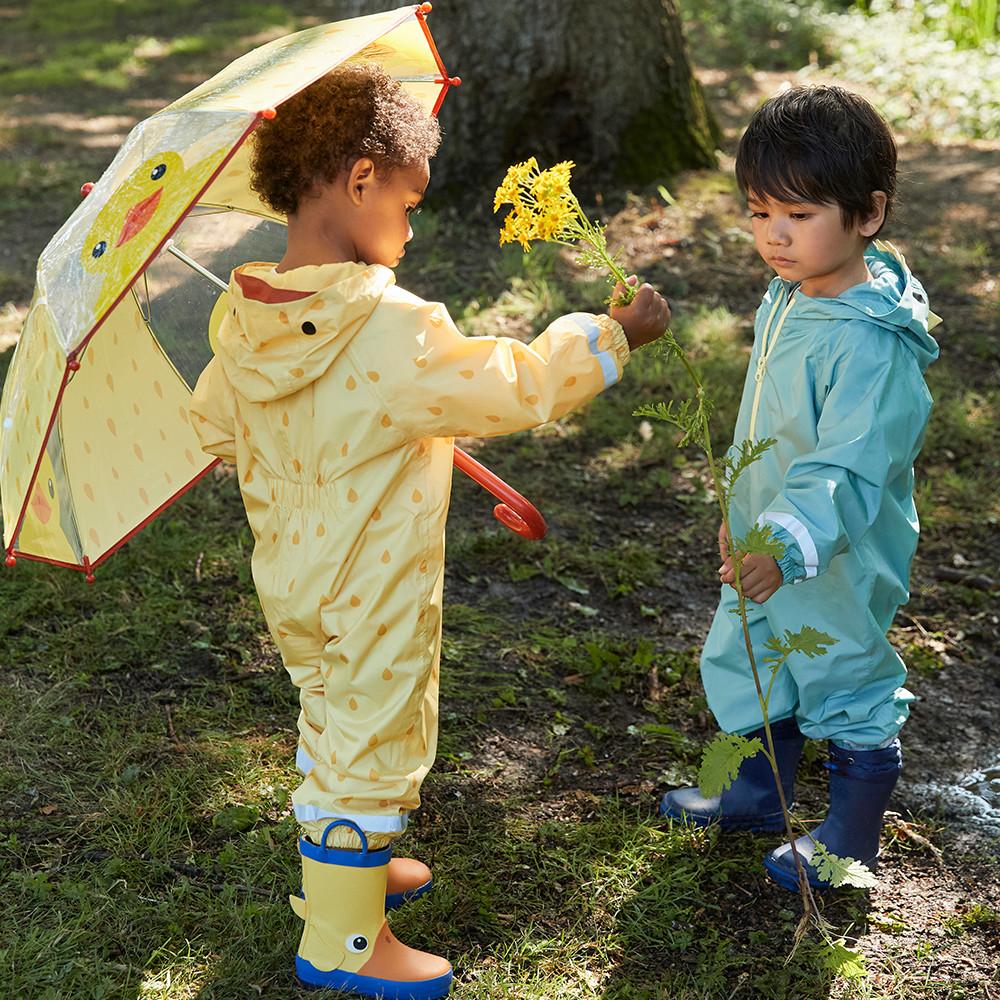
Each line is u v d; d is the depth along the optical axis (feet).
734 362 17.35
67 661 10.94
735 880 8.86
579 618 12.32
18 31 41.86
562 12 22.17
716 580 13.17
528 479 14.83
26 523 7.43
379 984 7.56
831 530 7.40
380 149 7.06
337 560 7.13
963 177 24.93
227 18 42.27
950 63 32.09
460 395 6.89
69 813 9.19
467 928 8.33
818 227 7.55
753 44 35.53
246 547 13.01
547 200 7.48
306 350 6.88
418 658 7.27
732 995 7.85
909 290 8.02
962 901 8.75
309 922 7.63
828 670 8.34
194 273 8.66
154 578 12.30
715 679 8.98
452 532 13.60
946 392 16.78
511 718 10.69
